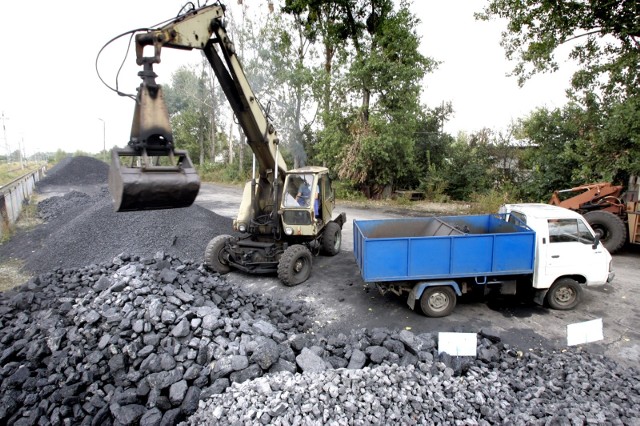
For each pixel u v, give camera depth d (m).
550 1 12.16
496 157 21.09
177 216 12.23
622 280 8.81
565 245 7.03
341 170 20.45
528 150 18.62
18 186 19.23
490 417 4.16
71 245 10.70
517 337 6.33
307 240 9.27
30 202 20.69
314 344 5.62
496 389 4.62
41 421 4.40
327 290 8.40
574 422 4.03
